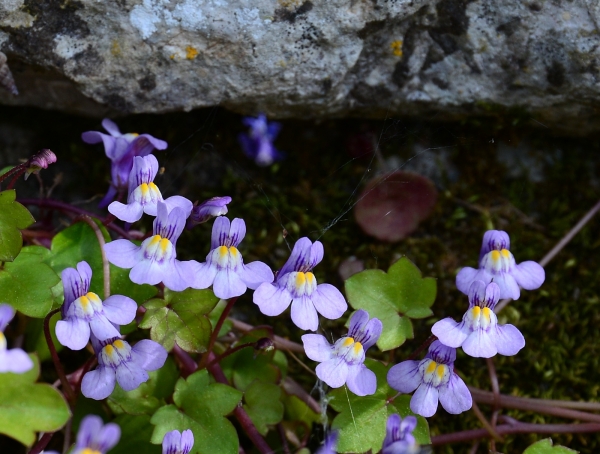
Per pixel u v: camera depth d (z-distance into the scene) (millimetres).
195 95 141
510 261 129
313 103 146
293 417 138
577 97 144
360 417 125
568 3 136
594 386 150
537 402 142
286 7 133
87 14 130
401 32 140
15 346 135
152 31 132
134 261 118
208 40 134
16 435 109
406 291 134
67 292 112
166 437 112
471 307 121
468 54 143
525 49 140
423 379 120
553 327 154
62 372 122
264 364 137
